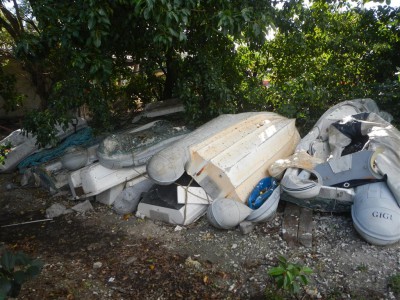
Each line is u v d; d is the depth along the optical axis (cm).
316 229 452
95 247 462
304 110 721
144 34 570
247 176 489
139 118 784
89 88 650
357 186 447
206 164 481
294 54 788
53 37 508
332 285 360
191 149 495
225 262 412
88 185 545
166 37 491
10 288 237
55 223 533
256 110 754
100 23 470
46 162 649
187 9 464
